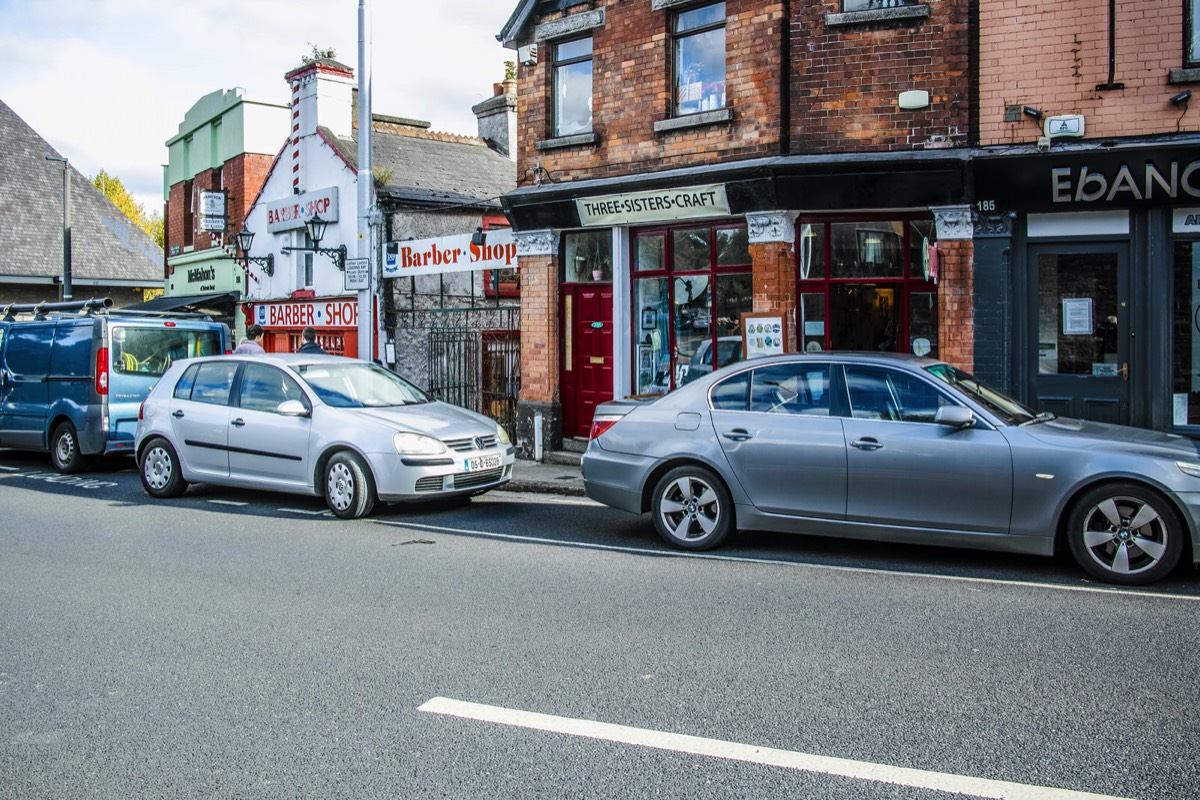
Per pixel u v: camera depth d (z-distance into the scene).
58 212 26.98
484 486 9.79
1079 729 3.99
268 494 11.06
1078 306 10.45
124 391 13.10
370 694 4.52
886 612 5.77
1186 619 5.55
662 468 7.89
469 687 4.59
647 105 12.51
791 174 10.99
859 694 4.42
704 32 12.16
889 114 10.90
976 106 10.57
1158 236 10.09
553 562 7.32
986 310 10.59
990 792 3.45
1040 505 6.55
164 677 4.80
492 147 22.12
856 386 7.30
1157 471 6.25
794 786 3.52
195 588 6.59
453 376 16.17
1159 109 9.91
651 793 3.49
